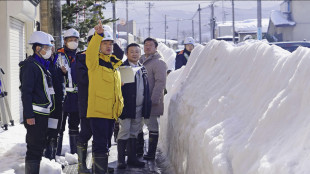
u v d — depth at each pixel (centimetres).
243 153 377
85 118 618
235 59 543
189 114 604
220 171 395
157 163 752
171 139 730
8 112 1037
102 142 592
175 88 824
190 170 532
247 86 466
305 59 369
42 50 573
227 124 446
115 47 740
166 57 1664
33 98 555
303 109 347
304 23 5594
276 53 441
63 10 1536
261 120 383
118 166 707
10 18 1177
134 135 726
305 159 302
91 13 1583
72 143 757
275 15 5806
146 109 724
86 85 604
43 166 597
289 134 342
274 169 319
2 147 721
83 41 1495
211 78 597
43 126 560
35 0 1333
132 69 654
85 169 630
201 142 487
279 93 383
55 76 637
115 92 594
